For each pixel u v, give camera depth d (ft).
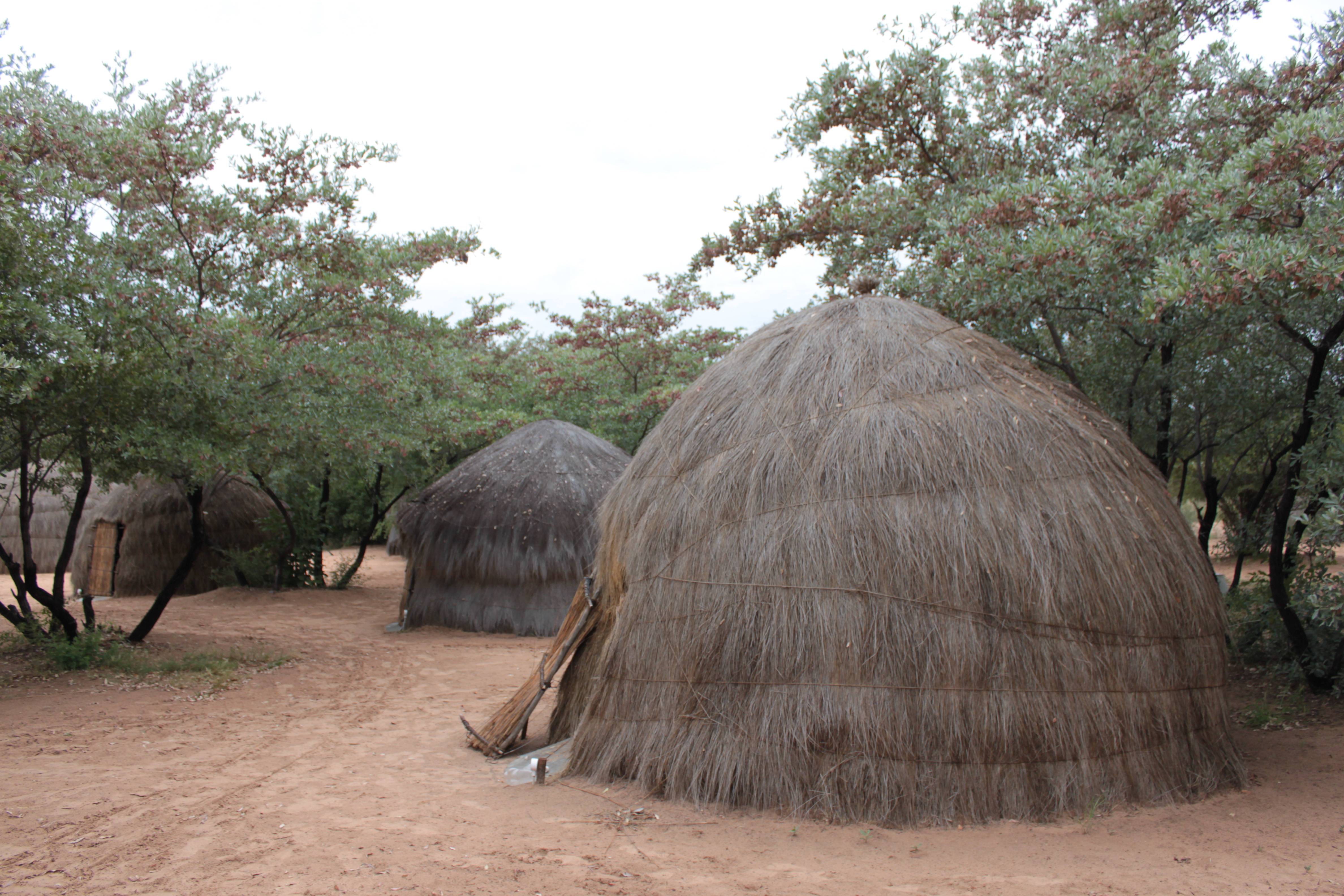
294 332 39.65
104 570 58.03
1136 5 31.71
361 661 36.65
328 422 37.06
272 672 33.94
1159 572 17.38
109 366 28.37
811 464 18.06
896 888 13.10
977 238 25.79
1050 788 16.01
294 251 37.60
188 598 55.21
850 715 16.22
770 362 20.71
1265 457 36.01
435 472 64.34
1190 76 29.86
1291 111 27.14
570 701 22.57
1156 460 31.53
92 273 30.01
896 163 33.91
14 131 30.27
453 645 40.91
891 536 16.84
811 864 14.11
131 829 16.19
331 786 19.26
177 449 31.63
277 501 55.52
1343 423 21.49
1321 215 20.26
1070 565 16.57
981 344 20.75
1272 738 21.67
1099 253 23.26
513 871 13.99
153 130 32.81
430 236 47.39
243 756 21.98
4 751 22.16
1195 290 19.36
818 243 34.42
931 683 16.11
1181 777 17.02
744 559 17.66
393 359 42.19
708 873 13.79
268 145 36.22
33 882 13.65
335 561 82.94
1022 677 16.08
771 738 16.65
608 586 21.77
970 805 15.76
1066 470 17.63
